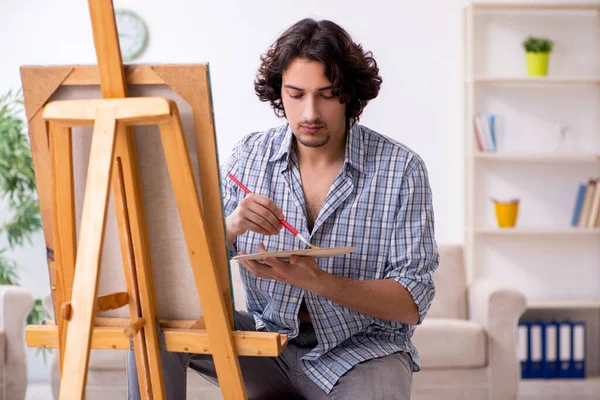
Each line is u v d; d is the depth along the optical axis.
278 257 1.60
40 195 1.50
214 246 1.46
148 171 1.45
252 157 1.97
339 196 1.85
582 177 4.51
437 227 4.46
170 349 1.53
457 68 4.44
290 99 1.78
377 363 1.79
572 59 4.49
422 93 4.44
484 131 4.34
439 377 3.45
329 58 1.73
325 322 1.84
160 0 4.35
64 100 1.42
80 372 1.34
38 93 1.44
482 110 4.47
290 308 1.86
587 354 4.52
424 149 4.45
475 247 4.50
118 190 1.45
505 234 4.50
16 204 4.40
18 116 4.36
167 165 1.41
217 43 4.37
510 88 4.47
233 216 1.76
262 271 1.65
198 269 1.45
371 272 1.88
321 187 1.91
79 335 1.35
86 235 1.36
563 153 4.30
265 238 1.91
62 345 1.53
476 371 3.47
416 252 1.83
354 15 4.41
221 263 1.47
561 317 4.52
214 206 1.44
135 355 1.55
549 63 4.49
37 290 4.39
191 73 1.37
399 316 1.79
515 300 3.49
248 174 1.96
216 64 4.37
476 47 4.47
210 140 1.40
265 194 1.93
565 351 4.29
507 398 3.47
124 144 1.41
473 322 3.58
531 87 4.47
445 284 3.83
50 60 4.35
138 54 4.34
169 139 1.38
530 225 4.52
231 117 4.38
